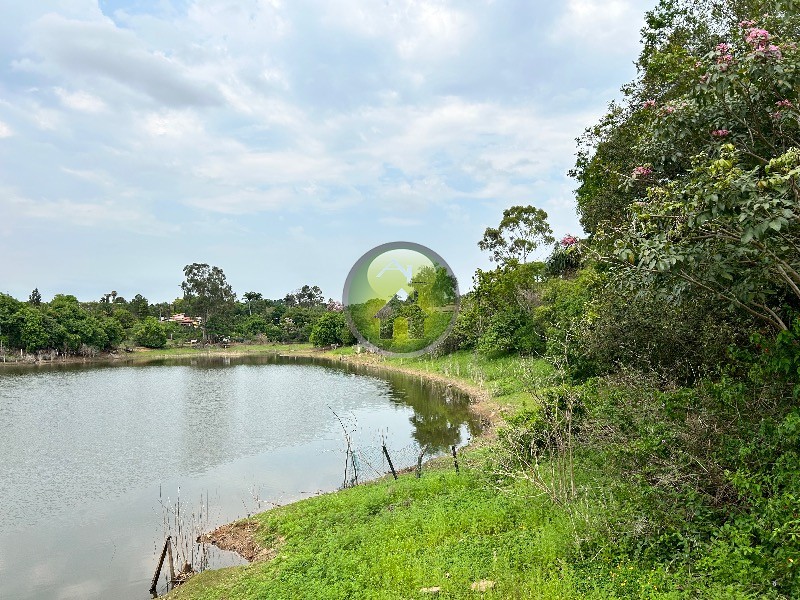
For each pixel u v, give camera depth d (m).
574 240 7.27
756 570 4.54
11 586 9.08
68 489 14.16
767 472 5.43
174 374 43.84
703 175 5.43
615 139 14.42
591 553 5.98
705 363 8.15
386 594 6.08
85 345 67.62
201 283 83.62
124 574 9.41
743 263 5.64
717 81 6.32
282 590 7.02
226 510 12.35
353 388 31.92
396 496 10.19
